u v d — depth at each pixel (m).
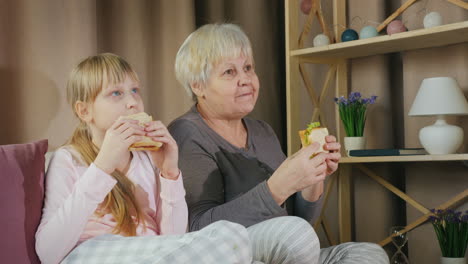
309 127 1.48
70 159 1.25
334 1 2.60
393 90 2.60
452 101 2.12
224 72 1.65
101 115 1.33
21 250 1.06
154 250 0.97
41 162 1.21
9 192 1.08
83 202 1.11
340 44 2.27
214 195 1.56
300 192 1.68
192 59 1.68
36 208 1.13
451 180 2.38
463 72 2.34
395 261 2.09
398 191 2.46
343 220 2.57
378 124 2.58
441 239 2.18
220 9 2.55
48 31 1.88
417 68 2.44
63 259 1.07
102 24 2.10
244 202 1.44
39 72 1.86
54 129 1.88
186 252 0.93
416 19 2.45
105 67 1.34
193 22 2.33
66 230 1.09
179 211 1.32
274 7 2.75
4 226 1.05
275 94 2.72
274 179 1.43
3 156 1.13
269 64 2.70
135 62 2.18
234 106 1.66
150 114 2.22
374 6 2.58
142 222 1.29
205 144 1.61
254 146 1.75
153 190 1.37
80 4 1.94
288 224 1.25
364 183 2.63
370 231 2.60
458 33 2.07
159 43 2.25
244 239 0.97
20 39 1.83
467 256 2.28
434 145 2.12
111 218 1.26
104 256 0.99
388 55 2.59
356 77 2.65
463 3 2.32
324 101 2.67
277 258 1.23
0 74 1.79
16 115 1.81
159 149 1.32
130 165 1.37
